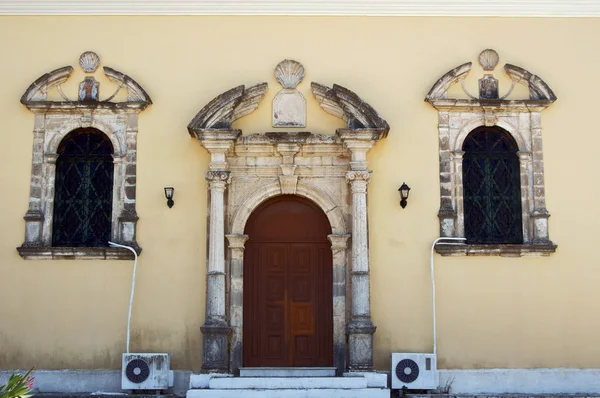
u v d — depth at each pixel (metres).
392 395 11.00
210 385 10.61
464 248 11.40
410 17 12.02
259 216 11.78
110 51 11.93
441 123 11.75
